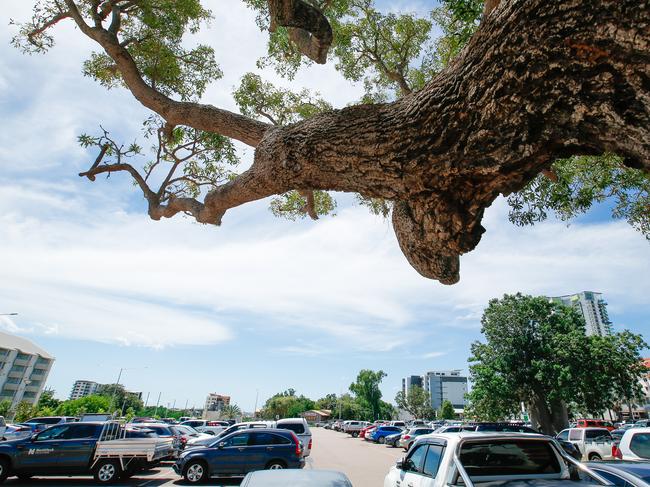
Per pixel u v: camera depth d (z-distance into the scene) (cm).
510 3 218
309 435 1639
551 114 214
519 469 402
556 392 2119
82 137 611
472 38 252
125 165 625
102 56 793
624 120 185
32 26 697
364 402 7581
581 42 188
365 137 297
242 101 969
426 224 300
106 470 1048
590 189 749
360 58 967
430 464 452
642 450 708
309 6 355
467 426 1394
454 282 323
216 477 1141
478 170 251
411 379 14762
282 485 327
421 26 904
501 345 2383
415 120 273
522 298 2455
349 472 1305
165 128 592
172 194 616
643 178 704
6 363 6594
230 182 441
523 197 737
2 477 1038
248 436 1135
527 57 209
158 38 743
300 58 927
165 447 1182
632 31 169
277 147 356
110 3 604
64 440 1067
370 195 327
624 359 2139
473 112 243
